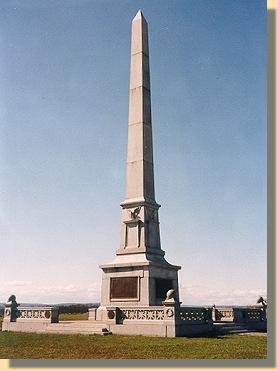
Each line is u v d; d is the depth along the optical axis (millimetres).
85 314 36062
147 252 22844
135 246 23266
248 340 16656
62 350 14164
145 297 21328
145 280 21641
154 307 19359
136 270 22047
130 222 23781
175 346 14844
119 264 22500
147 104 26219
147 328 18938
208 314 21031
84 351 13883
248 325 24156
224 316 24906
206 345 15078
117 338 17594
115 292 22391
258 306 26562
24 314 22891
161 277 22531
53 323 21516
